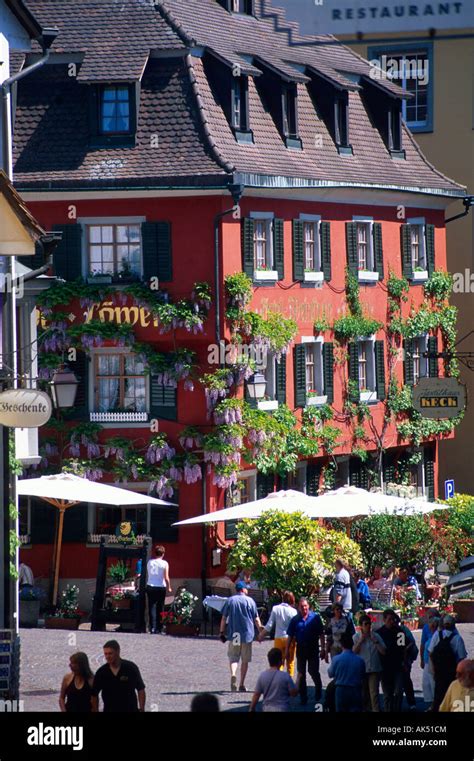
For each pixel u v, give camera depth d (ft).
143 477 119.96
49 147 121.39
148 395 120.98
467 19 49.26
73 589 109.40
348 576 98.43
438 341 154.30
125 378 121.29
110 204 120.37
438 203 153.69
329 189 133.28
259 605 108.27
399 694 72.54
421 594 114.73
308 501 110.83
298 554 104.06
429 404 106.63
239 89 126.11
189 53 122.42
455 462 166.09
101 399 121.29
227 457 119.03
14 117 122.42
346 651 65.36
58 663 86.79
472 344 163.94
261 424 121.70
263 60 130.62
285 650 81.30
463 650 70.18
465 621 113.50
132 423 120.88
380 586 112.37
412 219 149.38
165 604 118.11
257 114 129.08
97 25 124.77
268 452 124.06
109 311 120.06
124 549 106.52
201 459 119.85
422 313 150.00
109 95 121.60
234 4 136.46
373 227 142.20
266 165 125.18
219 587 110.52
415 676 92.38
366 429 141.38
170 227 119.75
